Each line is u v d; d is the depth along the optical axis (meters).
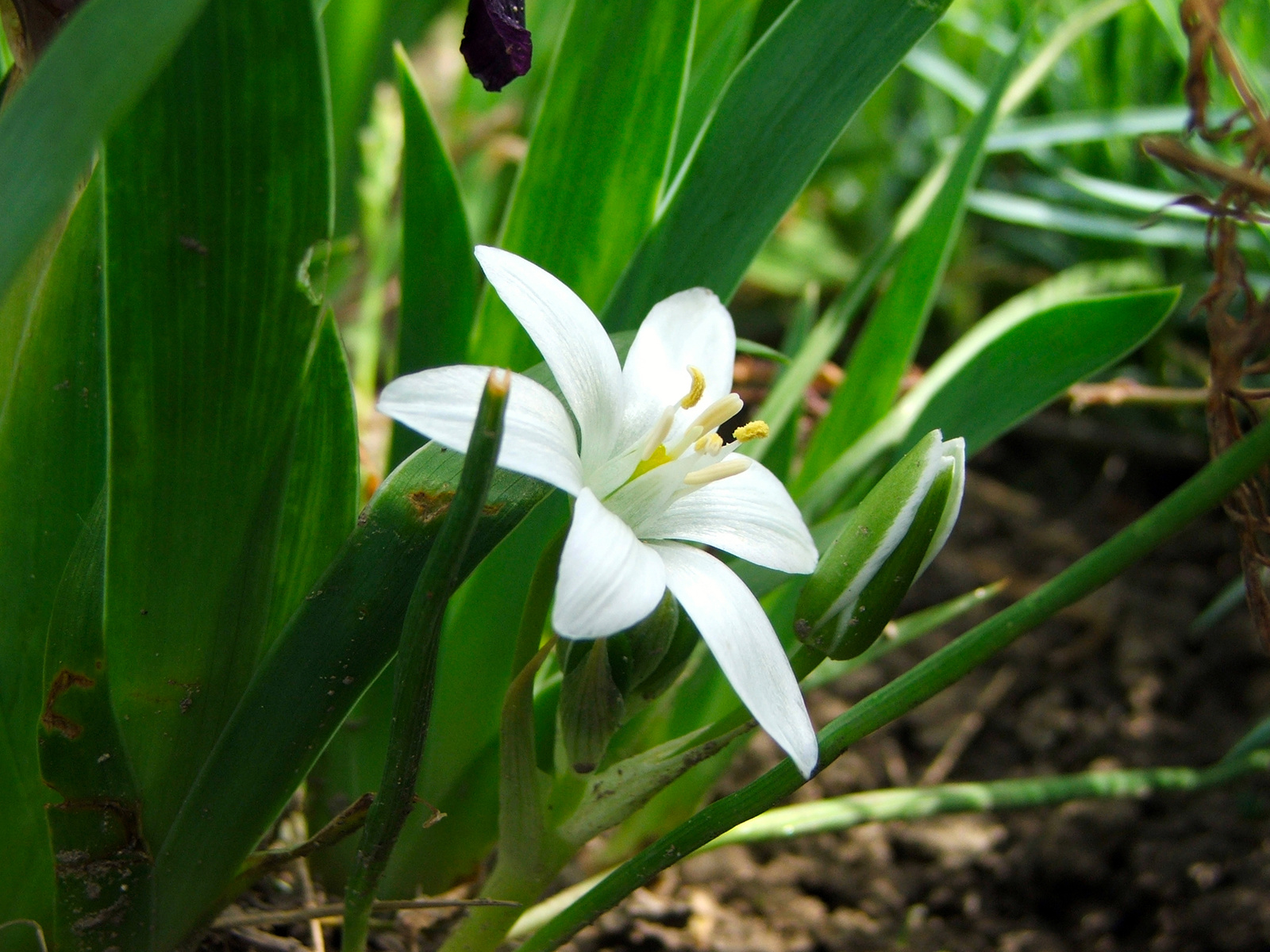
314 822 0.19
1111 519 0.33
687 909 0.21
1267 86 0.29
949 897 0.23
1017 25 0.35
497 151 0.33
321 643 0.14
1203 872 0.22
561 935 0.15
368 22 0.29
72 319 0.14
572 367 0.14
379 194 0.28
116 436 0.13
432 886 0.19
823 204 0.41
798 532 0.15
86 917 0.15
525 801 0.15
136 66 0.11
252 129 0.13
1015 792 0.20
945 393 0.19
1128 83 0.32
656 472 0.14
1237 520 0.15
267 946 0.18
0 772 0.15
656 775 0.15
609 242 0.18
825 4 0.16
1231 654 0.28
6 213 0.11
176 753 0.15
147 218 0.13
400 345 0.19
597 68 0.17
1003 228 0.38
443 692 0.18
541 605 0.15
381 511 0.14
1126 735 0.27
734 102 0.17
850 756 0.26
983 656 0.14
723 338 0.16
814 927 0.22
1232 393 0.15
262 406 0.14
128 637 0.14
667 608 0.15
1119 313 0.17
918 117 0.40
